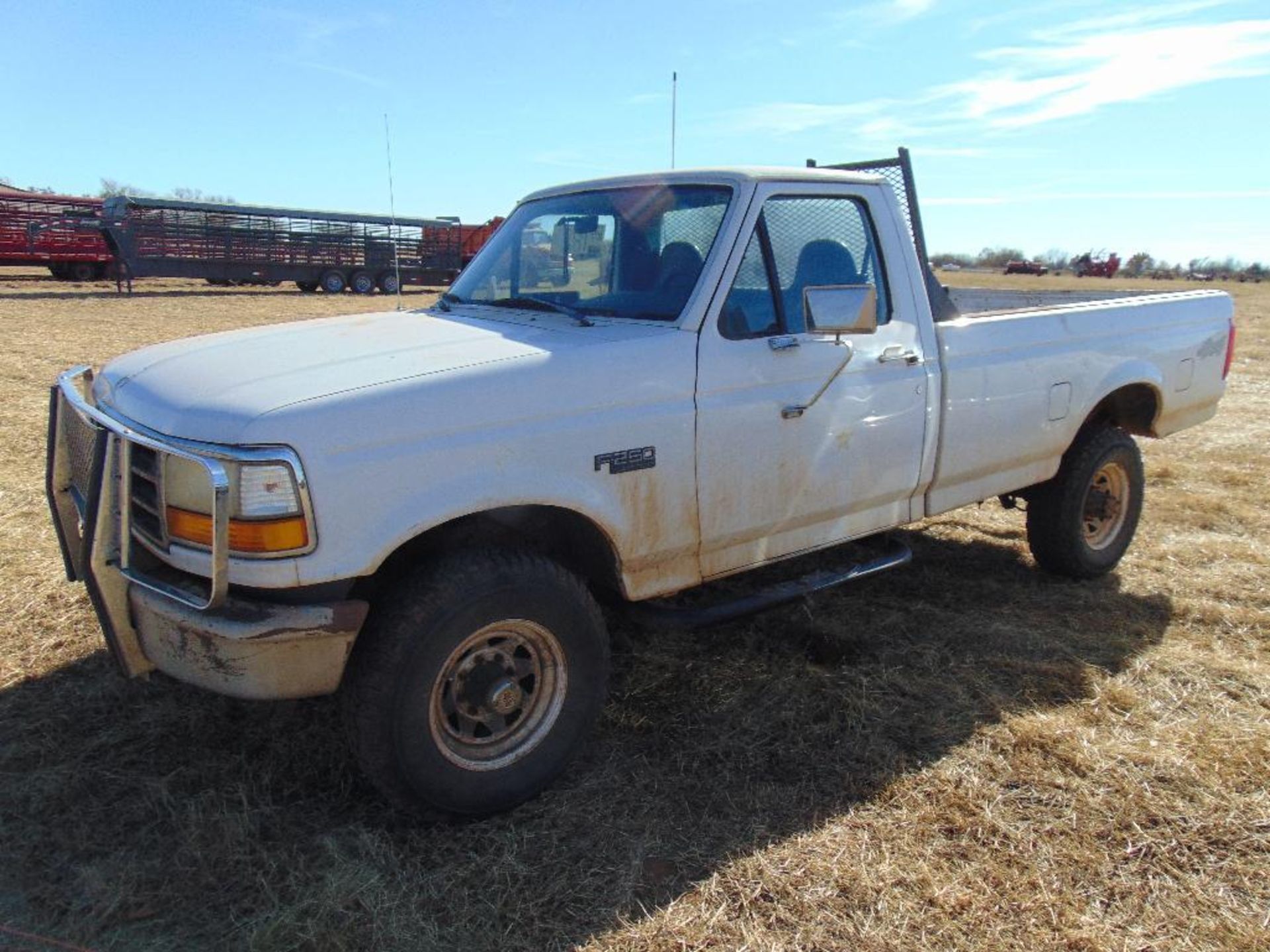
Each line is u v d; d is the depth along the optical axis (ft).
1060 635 14.57
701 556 11.45
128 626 9.33
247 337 11.47
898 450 13.03
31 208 106.93
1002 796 10.36
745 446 11.25
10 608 14.47
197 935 8.20
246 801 9.80
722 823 9.86
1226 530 20.06
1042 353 14.82
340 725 11.50
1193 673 13.30
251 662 8.49
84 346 48.39
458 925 8.37
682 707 12.26
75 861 9.06
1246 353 52.42
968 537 19.39
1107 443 16.29
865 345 12.46
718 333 11.07
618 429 10.14
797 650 13.89
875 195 13.05
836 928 8.40
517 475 9.41
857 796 10.34
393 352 10.05
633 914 8.55
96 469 8.95
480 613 9.29
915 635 14.46
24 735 11.15
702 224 11.59
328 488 8.43
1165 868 9.23
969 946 8.22
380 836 9.52
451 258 116.26
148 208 96.73
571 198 13.33
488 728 9.90
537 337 10.73
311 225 106.63
